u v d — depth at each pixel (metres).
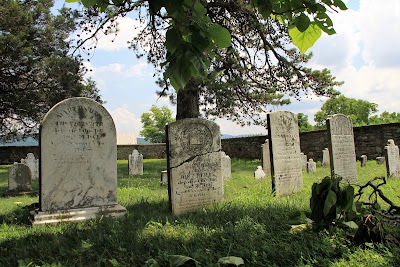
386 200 4.75
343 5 2.07
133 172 16.44
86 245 4.61
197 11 1.93
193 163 7.49
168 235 5.04
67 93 23.67
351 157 10.98
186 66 1.82
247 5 13.64
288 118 9.59
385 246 4.02
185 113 16.22
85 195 6.80
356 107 51.47
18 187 11.03
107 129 7.15
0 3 22.50
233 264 3.72
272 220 5.63
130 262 4.16
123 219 6.32
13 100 23.31
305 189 9.60
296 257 3.97
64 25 24.36
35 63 23.03
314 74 15.67
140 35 15.88
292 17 2.25
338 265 3.62
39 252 4.49
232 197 8.34
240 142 26.59
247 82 16.69
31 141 35.12
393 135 19.05
